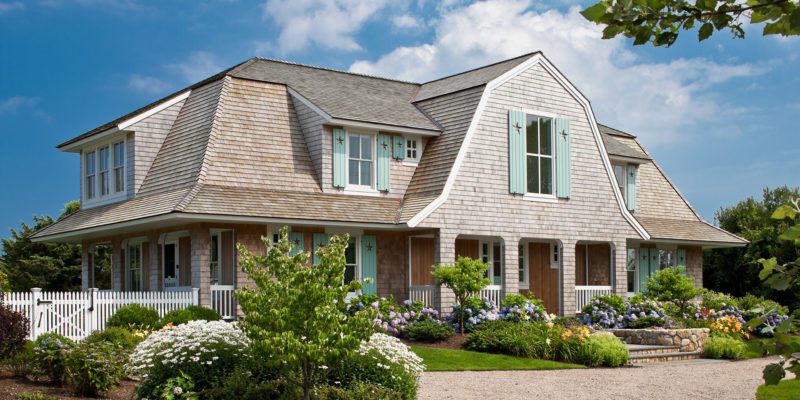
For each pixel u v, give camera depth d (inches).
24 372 552.4
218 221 836.0
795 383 634.2
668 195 1316.4
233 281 856.9
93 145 1051.3
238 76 971.3
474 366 694.5
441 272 855.7
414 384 519.2
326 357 428.5
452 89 1054.4
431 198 929.5
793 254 1349.7
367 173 966.4
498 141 983.0
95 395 510.0
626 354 764.0
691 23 193.3
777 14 185.3
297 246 896.3
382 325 822.5
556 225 1027.9
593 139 1083.9
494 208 969.5
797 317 1072.8
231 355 481.7
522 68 1015.6
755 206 1685.5
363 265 937.5
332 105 954.7
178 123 979.9
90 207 1053.8
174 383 454.0
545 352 764.6
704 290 1063.0
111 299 764.0
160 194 898.7
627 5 188.2
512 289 976.3
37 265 1481.3
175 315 738.2
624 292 1090.7
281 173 912.3
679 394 583.5
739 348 856.3
